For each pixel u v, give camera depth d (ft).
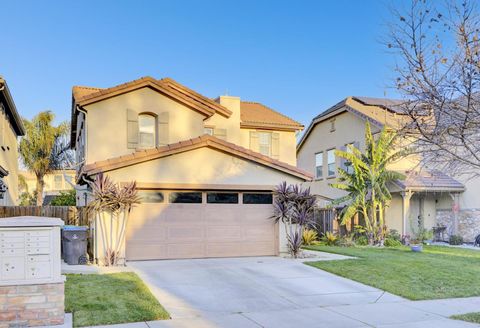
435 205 69.92
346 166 69.36
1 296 19.98
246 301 26.66
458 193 65.16
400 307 25.54
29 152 94.38
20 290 20.26
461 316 23.35
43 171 96.27
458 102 17.02
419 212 69.36
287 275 34.65
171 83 57.82
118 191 38.70
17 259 20.38
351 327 21.42
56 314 20.72
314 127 85.66
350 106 71.92
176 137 55.11
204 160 44.21
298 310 24.73
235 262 40.96
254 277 33.76
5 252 20.24
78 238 39.22
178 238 42.88
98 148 51.11
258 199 46.26
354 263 39.75
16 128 76.23
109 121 51.98
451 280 32.76
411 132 18.70
